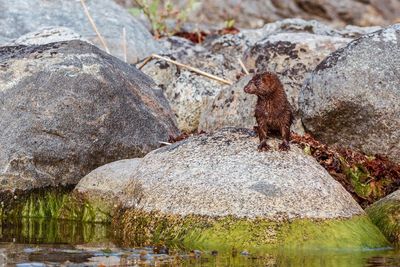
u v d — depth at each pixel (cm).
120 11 2136
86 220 1437
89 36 2009
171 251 1159
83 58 1550
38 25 2005
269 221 1189
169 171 1285
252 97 1641
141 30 2095
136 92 1628
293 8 2788
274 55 1784
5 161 1452
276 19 2778
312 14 2784
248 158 1262
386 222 1274
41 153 1472
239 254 1138
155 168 1311
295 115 1594
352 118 1505
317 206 1211
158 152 1349
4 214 1455
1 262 1088
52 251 1167
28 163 1464
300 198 1213
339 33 2031
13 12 2008
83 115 1505
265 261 1098
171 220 1232
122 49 2002
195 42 2319
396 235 1251
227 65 1909
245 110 1641
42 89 1495
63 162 1490
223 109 1680
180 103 1816
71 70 1521
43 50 1566
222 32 2330
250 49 1858
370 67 1504
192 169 1267
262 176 1232
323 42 1775
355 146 1520
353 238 1194
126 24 2081
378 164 1475
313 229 1188
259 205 1202
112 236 1290
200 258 1116
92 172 1472
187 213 1223
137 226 1267
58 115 1486
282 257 1122
